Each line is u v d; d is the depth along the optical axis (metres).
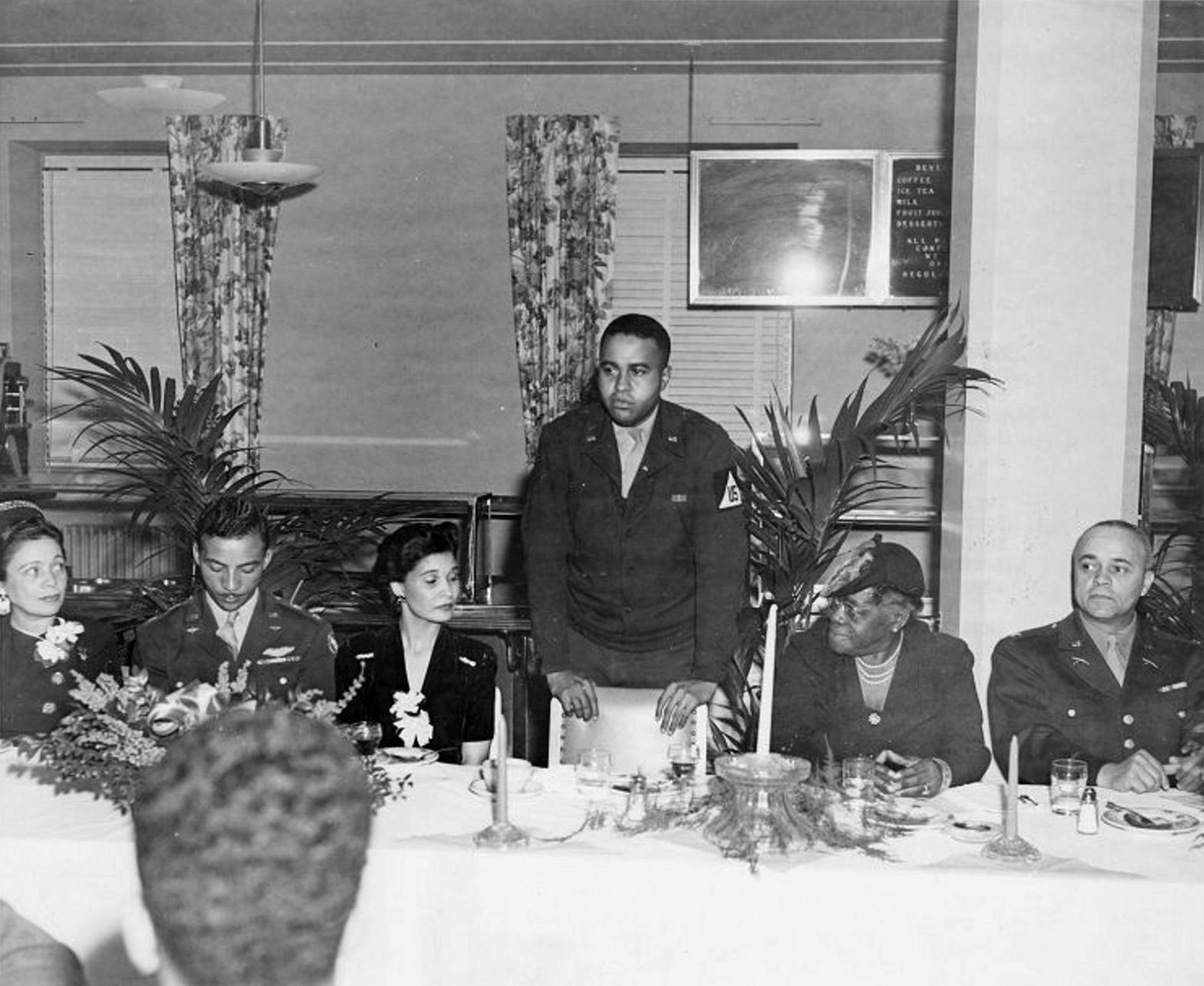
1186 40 6.07
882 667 3.02
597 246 6.79
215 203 6.88
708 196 6.48
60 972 1.07
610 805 2.59
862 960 2.17
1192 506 6.61
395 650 3.16
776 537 4.22
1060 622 3.23
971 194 3.79
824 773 2.65
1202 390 6.81
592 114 6.78
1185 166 6.52
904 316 6.88
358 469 7.07
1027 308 3.77
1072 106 3.73
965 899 2.15
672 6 5.79
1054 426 3.80
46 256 7.19
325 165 6.95
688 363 7.03
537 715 4.86
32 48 6.48
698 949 2.19
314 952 0.73
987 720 3.82
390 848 2.24
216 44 6.41
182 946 0.71
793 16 5.88
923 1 5.64
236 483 5.10
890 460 6.83
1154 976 2.14
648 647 3.62
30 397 7.17
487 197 6.91
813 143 6.74
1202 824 2.50
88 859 2.26
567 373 6.84
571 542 3.64
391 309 7.00
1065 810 2.56
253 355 6.94
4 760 2.80
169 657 3.18
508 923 2.21
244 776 0.73
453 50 6.47
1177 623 4.49
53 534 3.16
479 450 7.03
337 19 6.03
